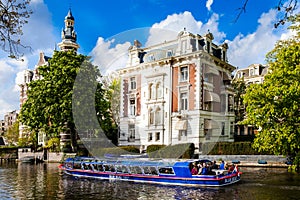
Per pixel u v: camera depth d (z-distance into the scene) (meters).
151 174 19.41
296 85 16.44
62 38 54.22
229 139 28.97
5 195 15.84
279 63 18.66
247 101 19.52
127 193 16.19
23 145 46.69
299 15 16.70
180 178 18.09
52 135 34.03
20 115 33.78
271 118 18.47
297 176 20.31
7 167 30.50
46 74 32.97
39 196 15.59
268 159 27.02
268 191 15.57
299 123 17.47
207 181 17.22
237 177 18.31
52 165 31.98
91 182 19.89
